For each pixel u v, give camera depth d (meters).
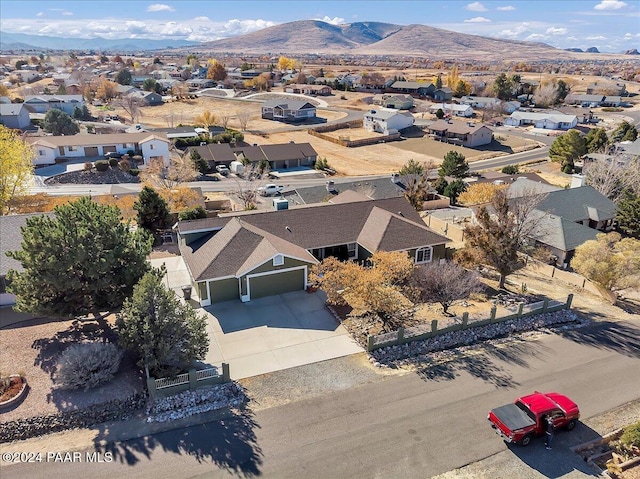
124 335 21.70
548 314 29.23
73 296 22.98
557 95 152.62
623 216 43.47
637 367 24.25
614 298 31.69
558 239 37.41
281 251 29.61
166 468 17.52
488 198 48.66
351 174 76.38
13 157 45.62
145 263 24.88
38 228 22.58
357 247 34.81
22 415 19.58
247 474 17.31
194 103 140.25
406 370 23.64
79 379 20.80
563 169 77.88
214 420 19.95
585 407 21.23
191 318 22.39
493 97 160.00
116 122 112.62
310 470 17.52
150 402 20.75
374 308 26.22
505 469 17.81
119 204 46.56
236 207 54.53
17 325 25.88
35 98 115.69
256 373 23.02
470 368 23.94
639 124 120.94
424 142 102.56
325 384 22.34
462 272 31.00
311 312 28.62
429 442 18.92
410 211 37.41
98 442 18.72
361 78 172.88
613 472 17.88
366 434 19.28
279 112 119.81
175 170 66.56
